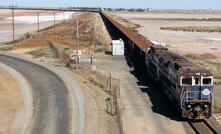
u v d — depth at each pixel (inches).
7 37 3762.3
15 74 1592.0
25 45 2792.8
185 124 931.3
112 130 869.8
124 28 3029.0
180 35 4089.6
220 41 3412.9
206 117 937.5
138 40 2203.5
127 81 1489.9
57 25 5442.9
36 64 1903.3
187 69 952.9
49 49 2615.7
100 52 2418.8
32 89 1299.2
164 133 865.5
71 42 2935.5
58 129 854.5
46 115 971.9
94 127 872.9
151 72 1512.1
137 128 904.3
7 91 1263.5
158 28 5300.2
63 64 1948.8
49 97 1176.8
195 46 2967.5
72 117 953.5
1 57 2180.1
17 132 834.2
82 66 1868.8
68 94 1220.5
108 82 1467.8
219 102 1128.8
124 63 1975.9
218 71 1728.6
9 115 970.7
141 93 1275.8
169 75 1123.3
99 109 1040.2
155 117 994.7
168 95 1143.6
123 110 1060.5
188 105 932.6
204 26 5684.1
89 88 1325.0
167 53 1321.4
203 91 930.1
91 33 3656.5
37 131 839.7
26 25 5797.2
